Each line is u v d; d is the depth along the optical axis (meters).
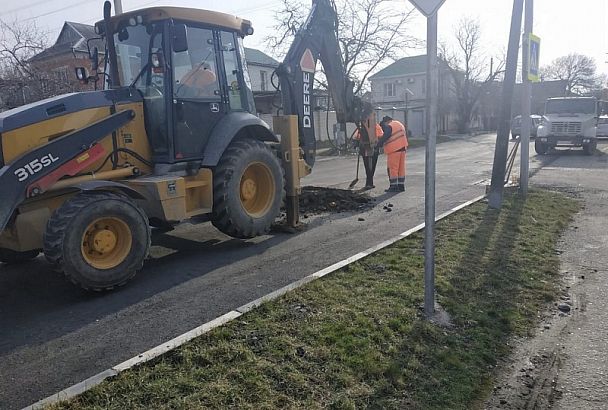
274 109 8.77
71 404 3.17
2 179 4.90
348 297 4.82
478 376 3.77
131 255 5.36
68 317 4.70
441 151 24.89
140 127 6.20
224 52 6.94
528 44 9.43
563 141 19.84
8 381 3.59
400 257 6.04
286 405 3.22
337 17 9.35
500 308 4.84
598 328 4.56
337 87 9.52
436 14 4.12
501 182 8.85
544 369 3.91
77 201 5.09
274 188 7.25
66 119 5.48
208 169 6.54
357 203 9.52
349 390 3.42
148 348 3.99
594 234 7.50
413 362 3.79
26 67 18.61
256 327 4.17
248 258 6.33
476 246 6.50
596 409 3.41
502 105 8.73
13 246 5.36
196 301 4.93
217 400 3.22
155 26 6.14
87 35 32.84
